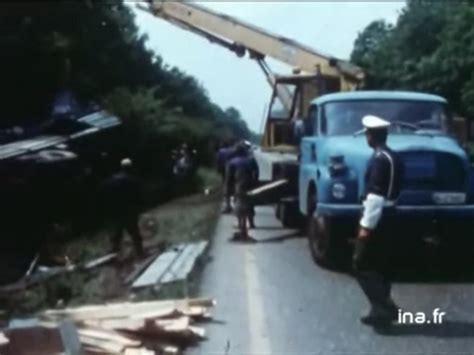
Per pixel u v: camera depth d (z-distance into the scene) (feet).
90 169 74.79
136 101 105.81
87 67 104.01
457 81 124.57
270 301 38.58
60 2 88.22
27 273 48.39
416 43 144.15
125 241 60.70
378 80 92.79
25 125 84.64
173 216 74.38
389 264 46.88
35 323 29.25
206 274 44.98
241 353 30.58
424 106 49.67
